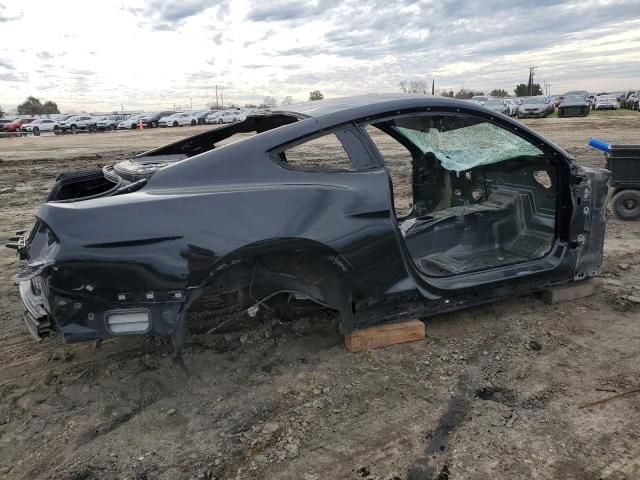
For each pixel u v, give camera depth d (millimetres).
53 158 16188
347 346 3039
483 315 3480
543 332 3246
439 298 3062
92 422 2475
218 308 3574
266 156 2662
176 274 2365
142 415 2518
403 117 2979
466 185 4316
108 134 32750
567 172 3398
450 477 2078
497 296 3291
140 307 2379
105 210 2344
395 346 3082
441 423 2416
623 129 19375
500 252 3924
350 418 2465
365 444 2287
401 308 2990
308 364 2930
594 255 3596
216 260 2414
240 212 2469
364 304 2887
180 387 2748
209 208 2434
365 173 2789
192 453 2254
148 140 23938
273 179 2633
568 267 3508
